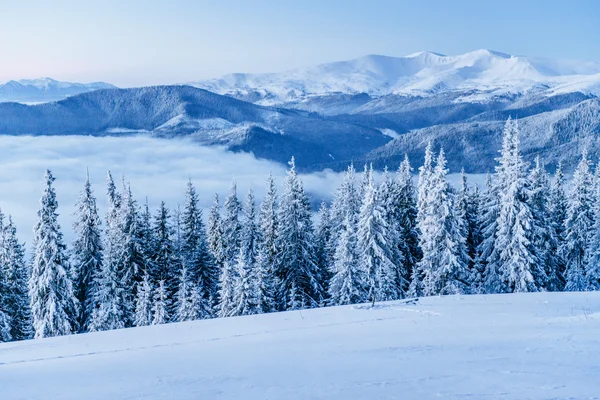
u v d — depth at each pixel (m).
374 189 41.69
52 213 39.69
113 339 21.14
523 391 9.58
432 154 43.03
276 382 11.53
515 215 39.56
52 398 11.57
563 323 17.38
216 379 12.23
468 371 11.26
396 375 11.33
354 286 41.78
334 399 9.85
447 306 24.14
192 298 43.84
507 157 41.00
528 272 38.53
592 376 10.46
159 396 11.01
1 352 19.53
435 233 40.31
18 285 45.19
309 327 20.89
